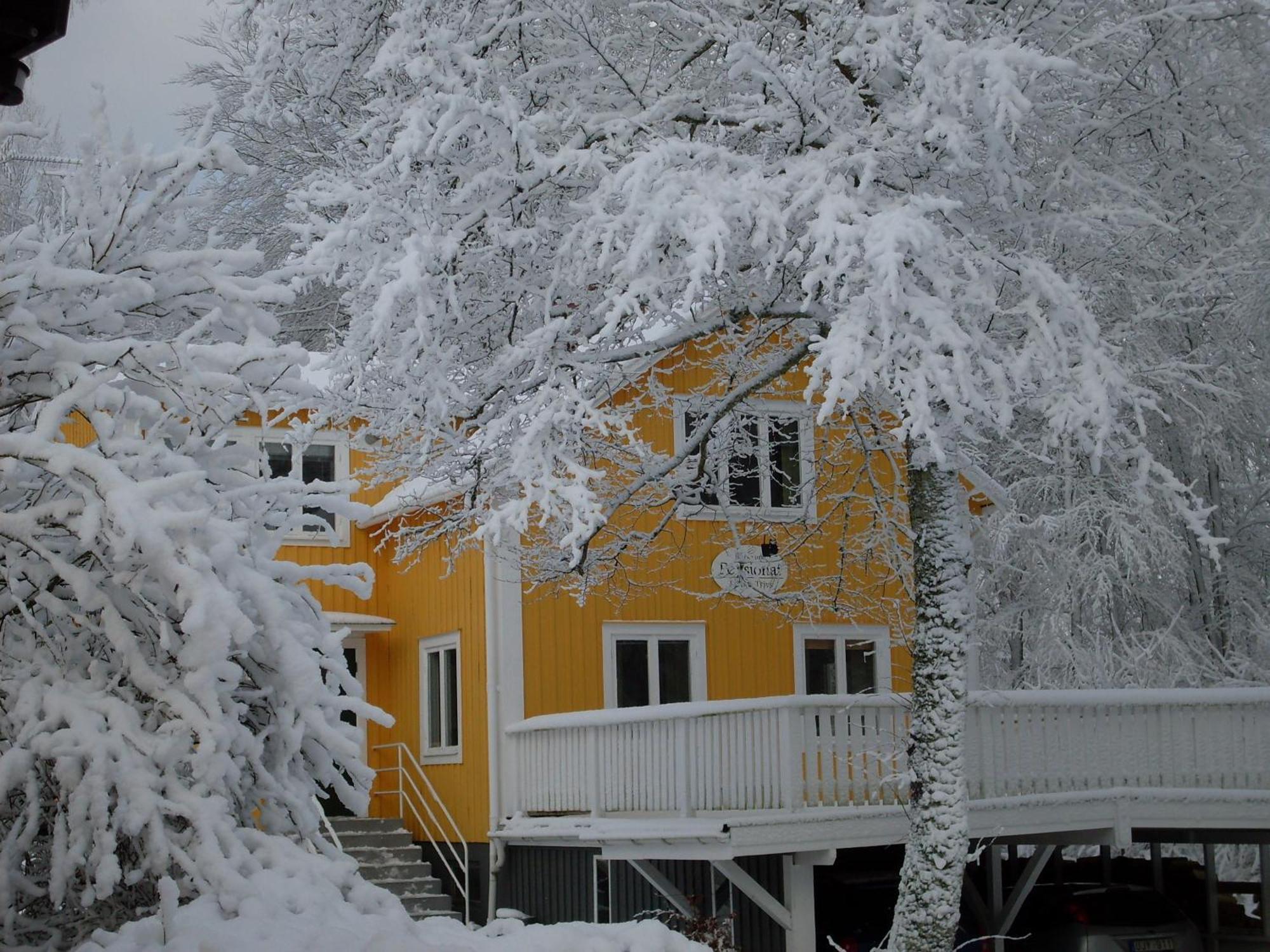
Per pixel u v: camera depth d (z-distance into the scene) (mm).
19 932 5785
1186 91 11398
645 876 14062
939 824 9914
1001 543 17219
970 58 9016
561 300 11008
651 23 11945
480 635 16562
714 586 17016
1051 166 11102
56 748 5500
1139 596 19578
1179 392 15891
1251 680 18875
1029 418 14172
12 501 6293
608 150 11016
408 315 10234
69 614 5848
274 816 6207
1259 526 19359
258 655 6125
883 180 10133
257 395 6398
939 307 8992
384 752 18656
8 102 4805
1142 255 12008
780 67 9836
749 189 9422
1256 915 20609
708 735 13281
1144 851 23109
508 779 15977
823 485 14164
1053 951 13867
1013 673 20641
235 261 6812
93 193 6734
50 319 6348
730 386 13008
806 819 12422
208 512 5438
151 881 5805
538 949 5695
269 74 11508
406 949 5016
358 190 10047
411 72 9711
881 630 17781
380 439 12117
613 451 12102
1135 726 14477
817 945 13992
